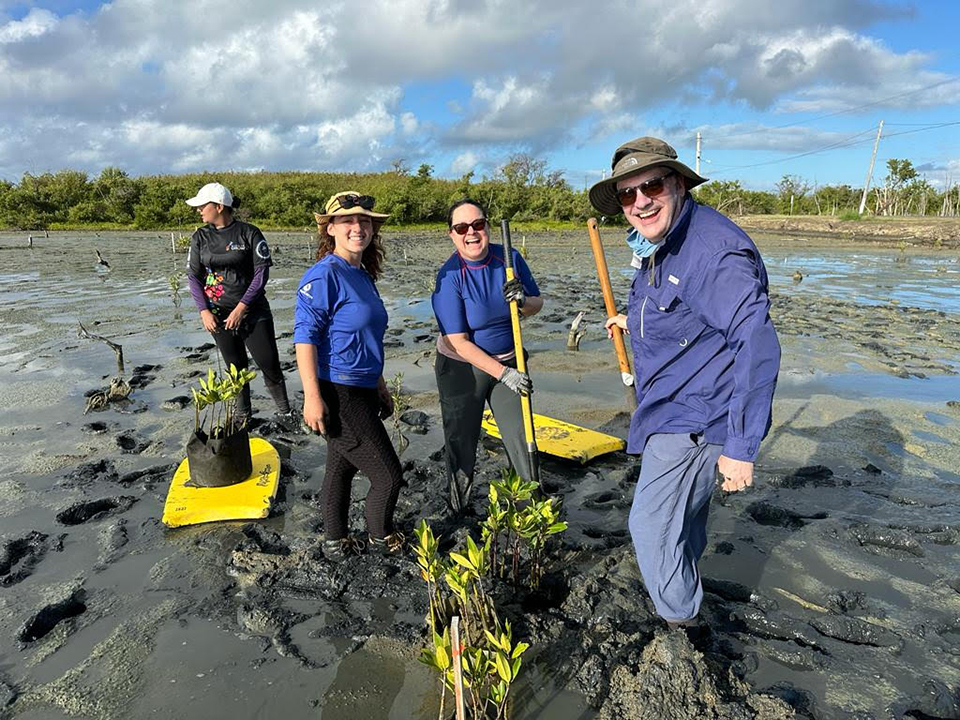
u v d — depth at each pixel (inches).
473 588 110.0
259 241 223.9
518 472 157.2
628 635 118.1
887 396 267.1
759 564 145.9
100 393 261.0
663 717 98.5
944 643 118.4
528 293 162.1
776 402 259.4
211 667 113.4
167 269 751.1
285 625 124.4
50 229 1626.5
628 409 253.6
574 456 197.9
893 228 1450.5
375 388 142.3
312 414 131.9
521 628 120.5
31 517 167.2
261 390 281.9
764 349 93.2
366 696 106.0
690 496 109.3
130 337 379.9
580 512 172.4
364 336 135.9
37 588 137.1
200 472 174.2
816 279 693.9
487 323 152.6
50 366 312.0
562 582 135.2
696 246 100.6
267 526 163.0
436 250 1102.4
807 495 180.4
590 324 420.8
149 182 1850.4
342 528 146.1
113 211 1753.2
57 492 180.9
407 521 164.1
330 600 132.7
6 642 120.8
